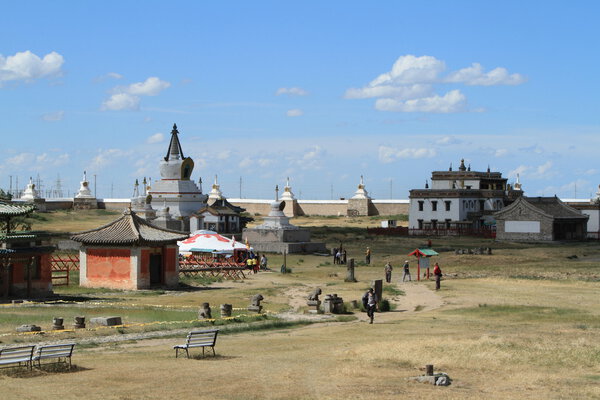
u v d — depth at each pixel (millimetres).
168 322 47156
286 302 63188
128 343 40344
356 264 100062
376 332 45500
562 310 55562
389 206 197125
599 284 74500
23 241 64625
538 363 34281
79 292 70812
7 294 63781
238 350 37906
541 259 103312
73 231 135000
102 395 27031
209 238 93750
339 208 199000
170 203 149500
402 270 92562
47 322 46688
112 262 74812
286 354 36562
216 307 58812
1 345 38000
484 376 31703
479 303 60344
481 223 155500
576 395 28406
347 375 31391
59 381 29328
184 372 31500
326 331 46469
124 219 77000
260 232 118062
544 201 141000
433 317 53312
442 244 128875
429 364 31891
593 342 39281
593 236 142875
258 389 28500
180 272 84875
